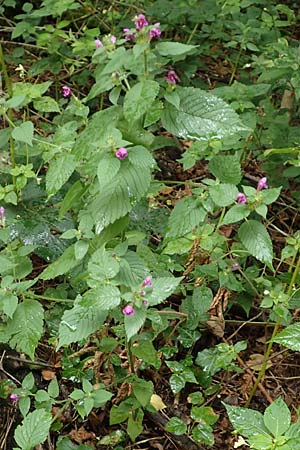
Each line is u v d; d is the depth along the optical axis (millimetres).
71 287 1361
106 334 1275
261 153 1581
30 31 1720
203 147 1325
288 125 1589
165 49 1064
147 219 1396
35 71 1713
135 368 1279
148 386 1211
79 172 1315
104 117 1101
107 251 1127
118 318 1204
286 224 1585
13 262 1223
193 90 1102
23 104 1357
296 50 1549
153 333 1271
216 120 1093
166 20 1808
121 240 1207
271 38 1761
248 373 1359
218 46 1917
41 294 1411
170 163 1707
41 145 1354
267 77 1517
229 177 1175
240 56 1883
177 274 1381
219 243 1284
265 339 1402
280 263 1438
